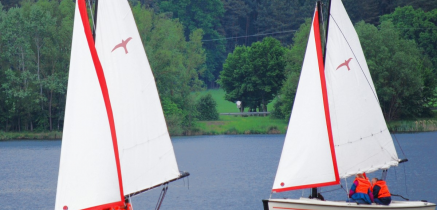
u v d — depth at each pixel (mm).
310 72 76188
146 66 69312
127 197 66875
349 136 83812
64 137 57562
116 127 66500
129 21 68312
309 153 75312
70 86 57969
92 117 58000
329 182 75312
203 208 110188
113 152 58719
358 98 85125
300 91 76188
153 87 69688
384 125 87438
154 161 69188
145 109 68750
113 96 66562
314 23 76562
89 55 58125
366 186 75750
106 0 66688
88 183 57562
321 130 75500
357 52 85625
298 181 75188
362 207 74062
